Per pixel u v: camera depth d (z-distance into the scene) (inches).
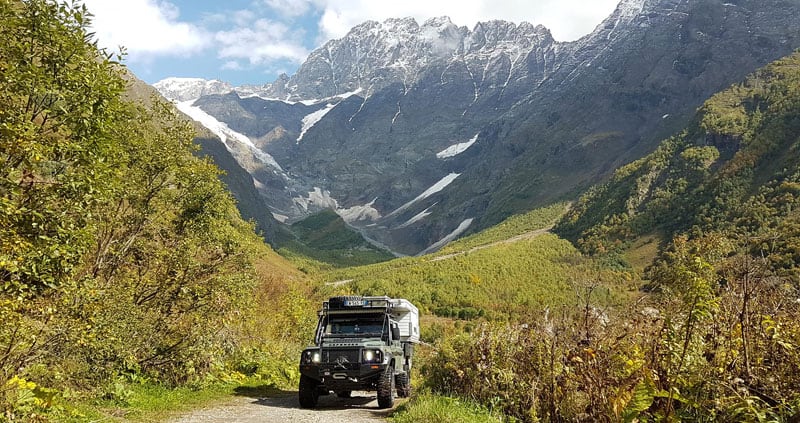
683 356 250.4
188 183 676.7
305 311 1267.2
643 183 7682.1
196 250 677.9
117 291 553.0
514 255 6481.3
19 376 384.2
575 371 346.0
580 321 346.6
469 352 496.4
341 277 6801.2
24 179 361.4
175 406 501.4
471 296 4660.4
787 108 6968.5
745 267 262.5
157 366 604.7
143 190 630.5
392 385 573.9
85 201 393.4
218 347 703.1
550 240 7564.0
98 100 405.1
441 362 519.5
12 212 335.3
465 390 490.0
